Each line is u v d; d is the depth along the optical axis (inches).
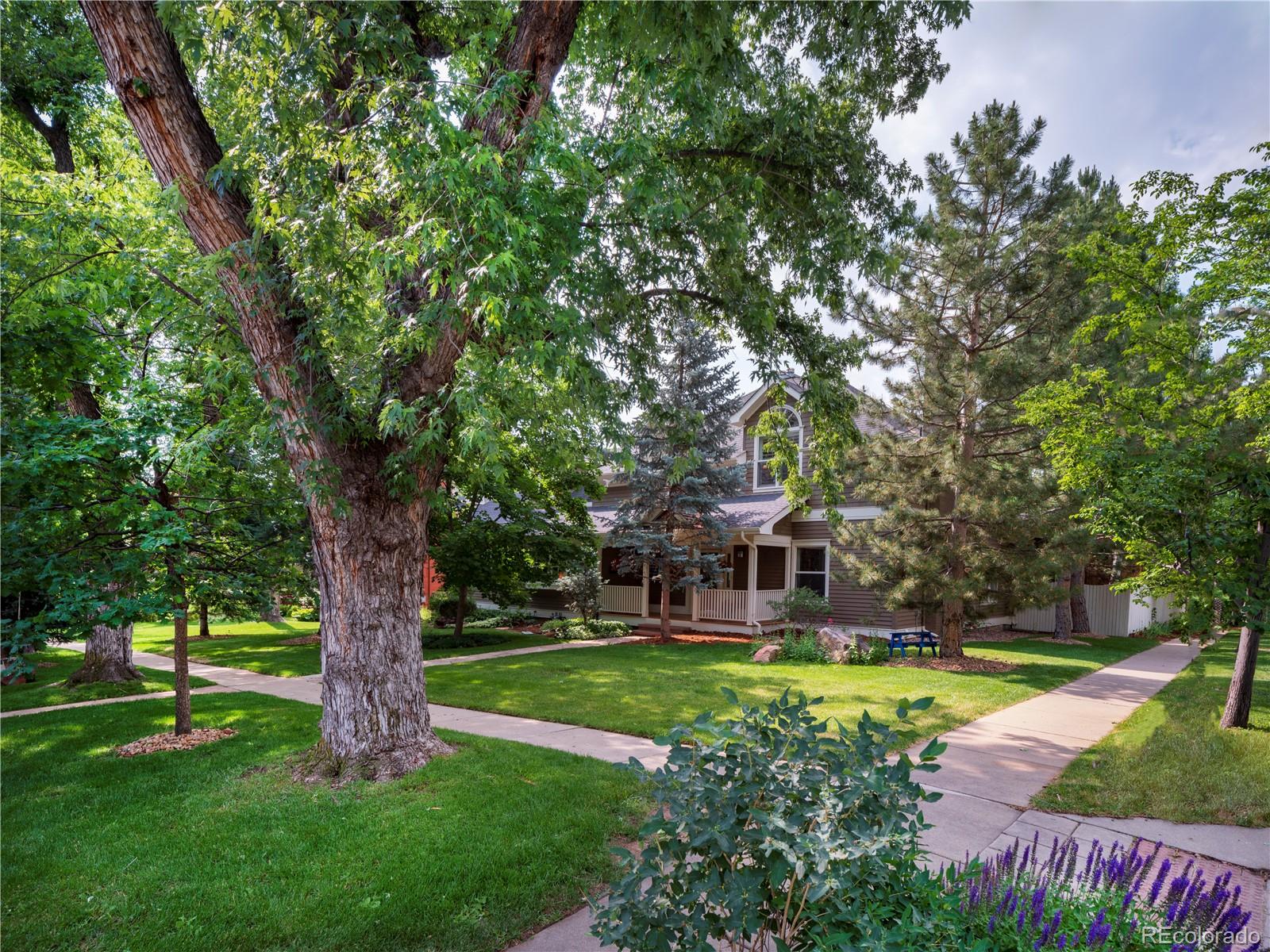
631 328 319.0
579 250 210.1
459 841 166.9
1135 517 265.1
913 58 274.1
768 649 501.7
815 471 350.6
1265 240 275.0
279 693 372.2
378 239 195.2
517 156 194.7
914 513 478.9
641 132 232.4
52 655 515.5
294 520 277.0
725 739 93.3
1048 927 85.7
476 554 587.5
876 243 298.2
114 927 131.4
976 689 376.5
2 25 355.9
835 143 289.1
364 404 219.0
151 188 304.2
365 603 219.9
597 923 88.3
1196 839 177.9
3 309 173.5
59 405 232.8
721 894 80.7
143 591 177.3
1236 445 286.4
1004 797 207.8
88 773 224.8
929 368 470.3
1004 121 466.0
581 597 698.8
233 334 239.9
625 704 336.5
